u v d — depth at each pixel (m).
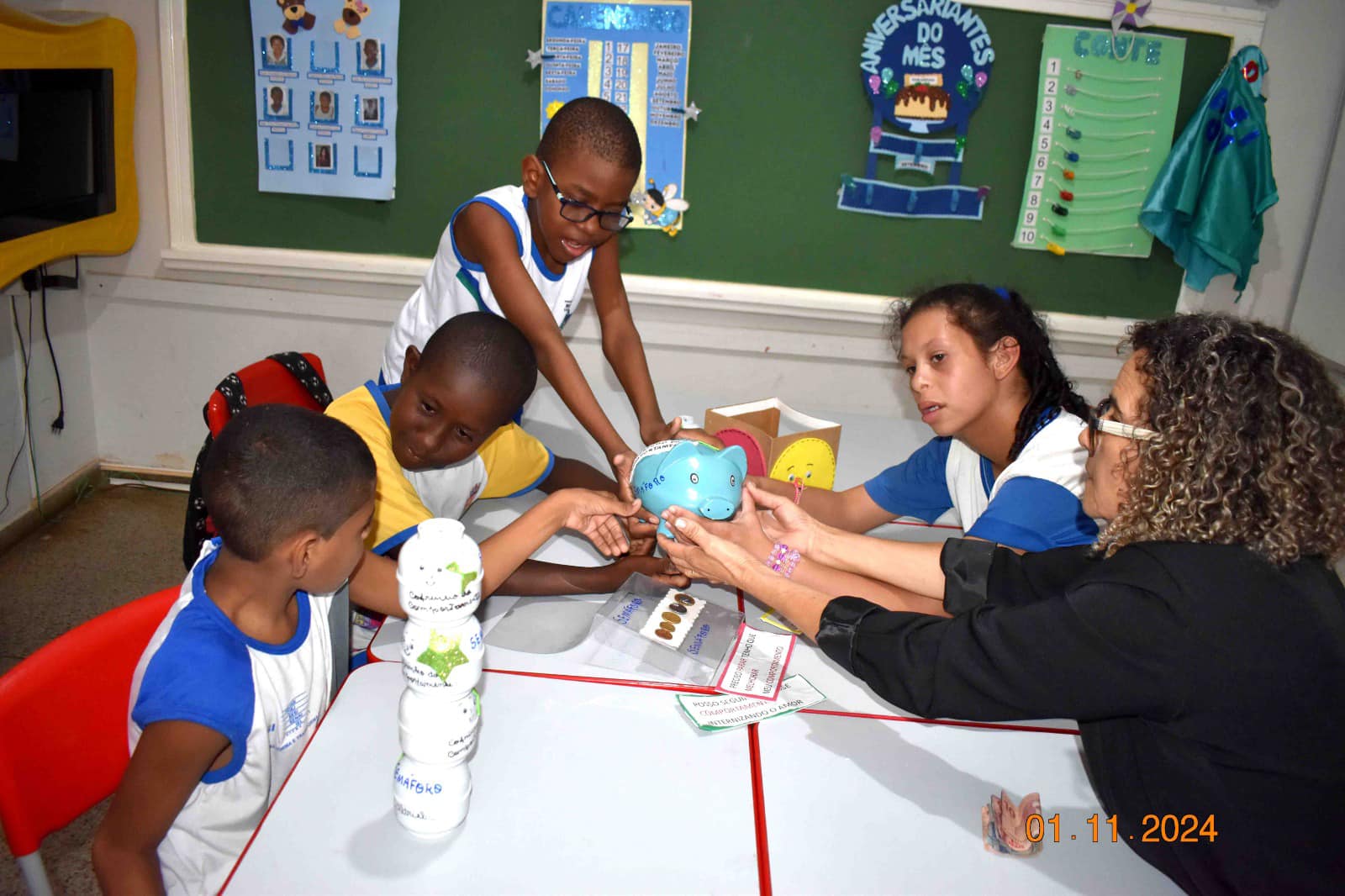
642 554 1.34
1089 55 2.47
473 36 2.49
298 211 2.64
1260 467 0.77
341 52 2.49
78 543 2.61
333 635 1.06
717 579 1.15
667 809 0.88
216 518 0.86
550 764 0.93
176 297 2.73
